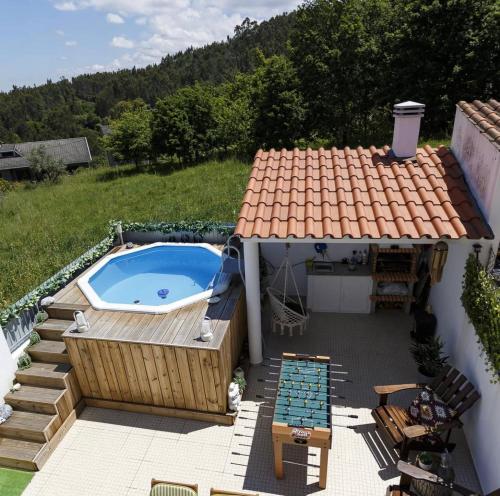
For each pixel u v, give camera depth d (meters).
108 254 10.84
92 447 6.81
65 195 22.14
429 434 6.08
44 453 6.55
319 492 5.85
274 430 5.62
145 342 6.75
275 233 6.75
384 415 6.52
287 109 25.34
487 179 6.32
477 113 7.27
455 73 20.59
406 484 5.75
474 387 6.21
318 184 8.00
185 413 7.26
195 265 11.01
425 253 9.19
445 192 7.16
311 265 9.85
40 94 149.62
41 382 7.23
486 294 5.63
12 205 20.75
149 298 9.92
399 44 22.25
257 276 7.60
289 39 28.81
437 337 8.08
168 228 11.31
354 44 24.95
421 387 6.62
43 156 35.84
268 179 8.27
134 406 7.46
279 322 8.96
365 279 9.51
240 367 8.00
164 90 134.25
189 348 6.60
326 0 26.42
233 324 7.61
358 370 8.14
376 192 7.46
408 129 8.23
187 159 29.98
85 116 120.19
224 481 6.11
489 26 19.88
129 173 28.56
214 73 132.12
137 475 6.29
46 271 11.68
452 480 5.27
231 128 30.27
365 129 28.30
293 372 6.78
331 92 26.23
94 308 7.96
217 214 14.79
